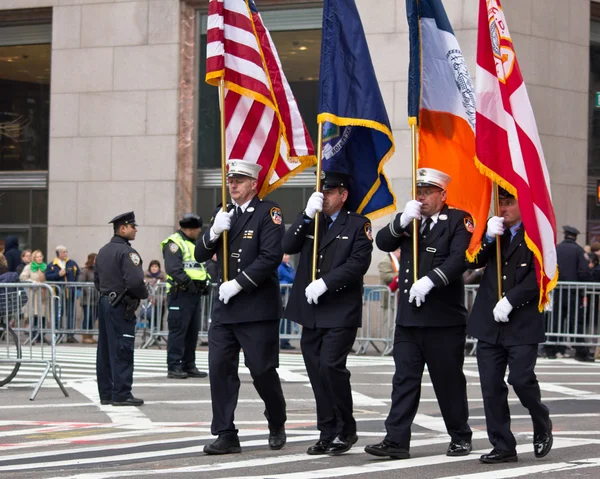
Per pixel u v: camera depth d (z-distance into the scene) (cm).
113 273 1512
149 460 1045
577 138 3181
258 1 3219
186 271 1898
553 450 1102
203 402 1559
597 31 3259
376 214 1159
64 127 3409
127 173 3344
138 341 2869
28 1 3469
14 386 1762
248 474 953
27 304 1734
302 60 3195
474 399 1606
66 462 1034
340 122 1129
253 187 1129
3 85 3500
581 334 2361
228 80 1216
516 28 3055
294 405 1530
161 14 3319
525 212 1048
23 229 3478
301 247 1114
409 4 1152
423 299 1056
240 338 1097
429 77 1163
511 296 1034
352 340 1084
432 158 1167
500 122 1084
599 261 2448
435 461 1038
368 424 1340
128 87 3347
